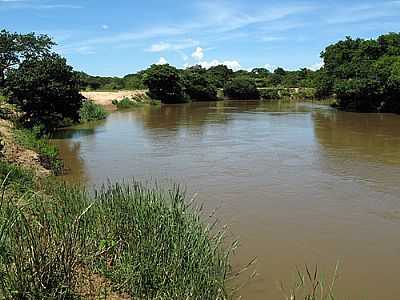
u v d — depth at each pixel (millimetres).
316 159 21016
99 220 8523
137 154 22281
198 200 14227
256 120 39812
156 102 64125
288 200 14305
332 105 55844
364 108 48250
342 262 9828
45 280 5695
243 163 20141
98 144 25422
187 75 74062
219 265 8133
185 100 70000
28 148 17578
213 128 33625
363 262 9852
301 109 52750
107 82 84500
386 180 16844
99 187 15367
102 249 7566
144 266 7301
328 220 12469
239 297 8031
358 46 53312
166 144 25578
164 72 66750
